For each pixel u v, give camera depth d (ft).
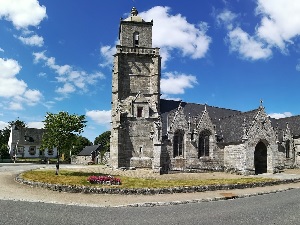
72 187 90.68
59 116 129.80
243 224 55.36
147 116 162.71
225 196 88.28
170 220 58.18
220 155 164.35
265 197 90.02
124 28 176.55
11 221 53.42
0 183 102.73
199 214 64.13
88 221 55.93
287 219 59.62
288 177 136.77
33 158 323.16
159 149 148.66
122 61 172.14
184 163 155.02
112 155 161.38
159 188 92.79
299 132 195.52
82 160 299.79
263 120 158.61
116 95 167.84
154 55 174.50
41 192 88.38
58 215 59.88
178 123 157.48
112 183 100.27
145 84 172.86
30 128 350.02
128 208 70.90
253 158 151.84
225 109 198.49
